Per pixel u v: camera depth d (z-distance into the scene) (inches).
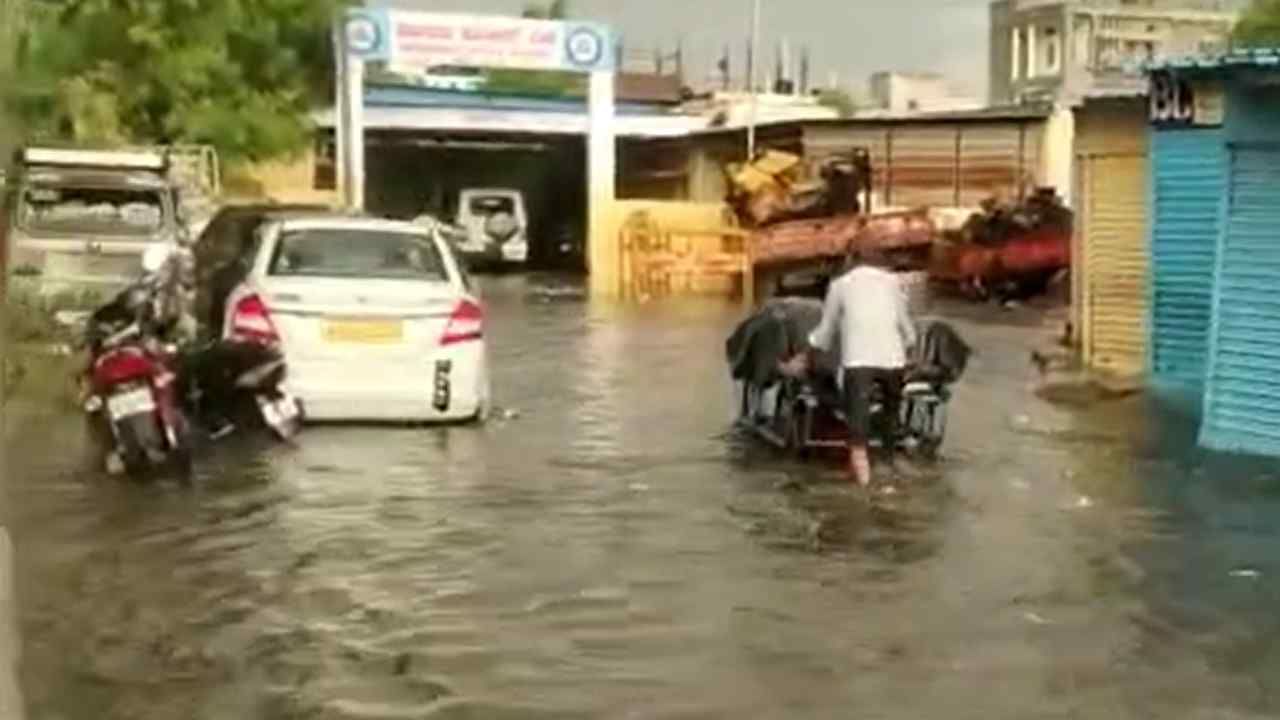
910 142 1802.4
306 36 1708.9
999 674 328.2
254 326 587.8
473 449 576.1
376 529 447.2
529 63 1720.0
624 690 314.5
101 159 791.7
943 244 1541.6
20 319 716.0
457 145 2071.9
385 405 600.7
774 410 604.1
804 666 331.6
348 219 629.0
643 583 395.5
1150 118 826.2
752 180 1647.4
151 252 700.7
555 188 2107.5
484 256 1980.8
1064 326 1176.8
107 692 308.8
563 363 897.5
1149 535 457.7
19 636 333.4
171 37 1507.1
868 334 543.5
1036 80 3169.3
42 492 485.7
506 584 392.2
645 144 2217.0
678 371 859.4
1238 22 2114.9
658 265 1578.5
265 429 576.1
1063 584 400.5
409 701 306.7
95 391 516.1
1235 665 336.2
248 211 806.5
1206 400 623.8
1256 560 426.9
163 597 374.0
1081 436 644.1
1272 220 599.2
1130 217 880.3
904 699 312.0
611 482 523.8
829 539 447.8
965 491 521.7
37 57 921.5
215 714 297.9
